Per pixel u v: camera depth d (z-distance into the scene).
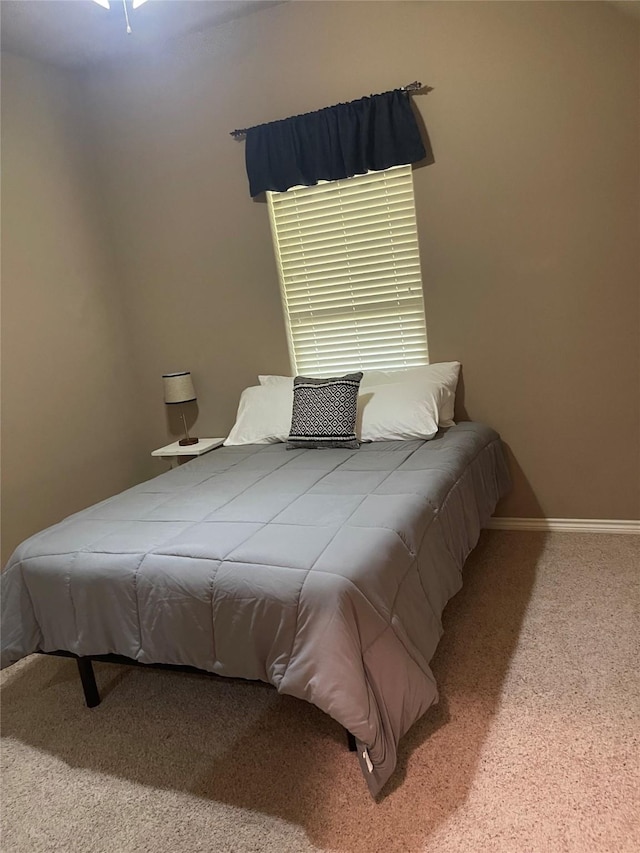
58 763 1.93
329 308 3.41
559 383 2.97
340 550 1.74
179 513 2.26
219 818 1.63
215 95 3.29
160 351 3.84
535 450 3.09
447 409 3.02
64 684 2.37
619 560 2.72
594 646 2.12
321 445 2.94
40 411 3.24
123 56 3.39
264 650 1.68
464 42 2.77
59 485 3.34
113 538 2.09
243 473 2.72
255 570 1.72
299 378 3.12
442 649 2.22
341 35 2.96
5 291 3.06
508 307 2.98
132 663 2.03
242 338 3.62
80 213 3.56
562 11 2.59
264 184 3.18
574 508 3.08
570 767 1.62
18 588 2.10
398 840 1.48
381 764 1.54
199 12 3.00
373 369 3.40
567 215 2.78
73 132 3.53
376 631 1.61
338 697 1.50
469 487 2.50
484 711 1.87
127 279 3.80
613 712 1.80
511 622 2.34
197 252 3.58
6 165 3.10
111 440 3.71
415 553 1.89
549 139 2.73
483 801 1.55
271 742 1.89
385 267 3.22
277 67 3.12
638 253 2.71
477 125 2.83
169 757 1.88
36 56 3.24
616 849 1.39
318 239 3.32
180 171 3.49
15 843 1.64
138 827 1.64
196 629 1.78
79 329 3.51
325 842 1.51
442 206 2.99
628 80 2.56
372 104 2.91
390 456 2.66
